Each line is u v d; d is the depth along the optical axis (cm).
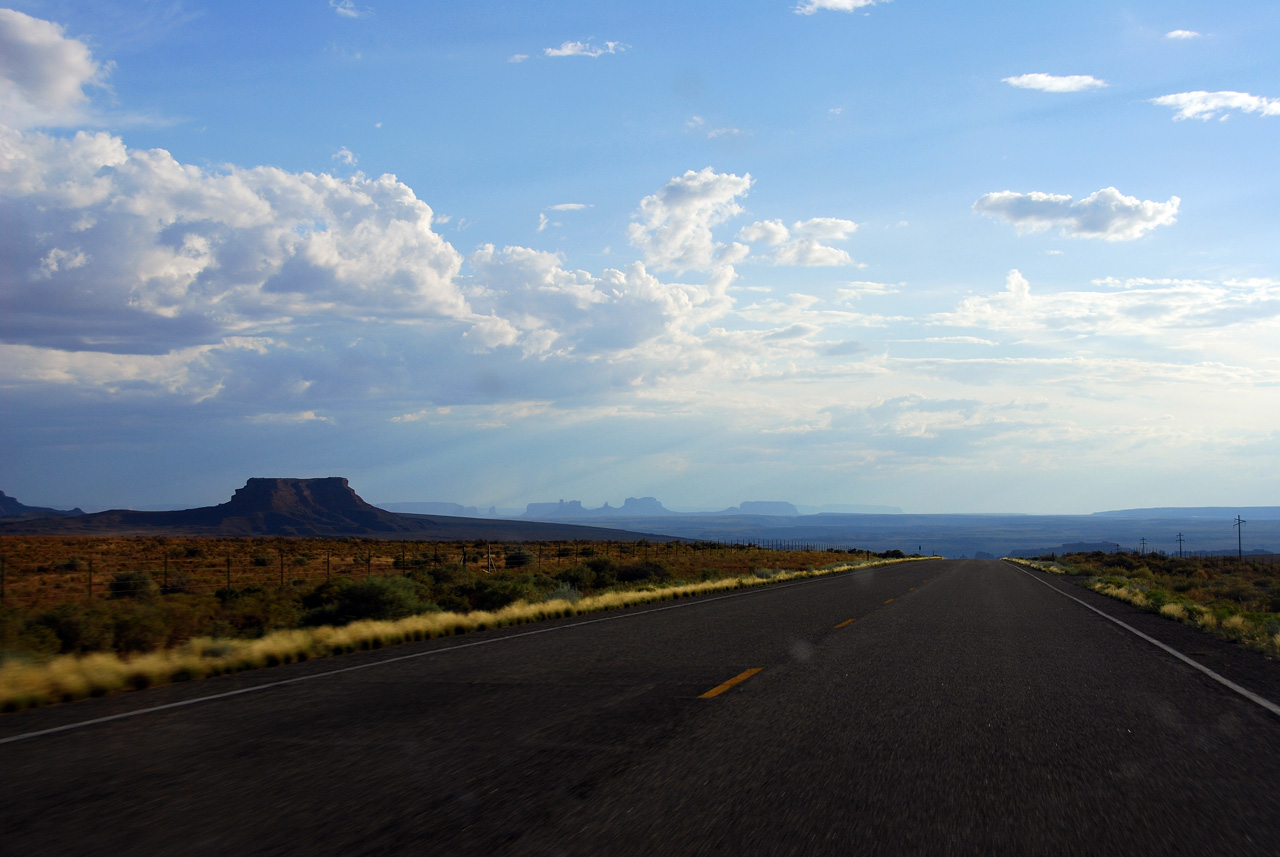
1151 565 7556
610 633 1555
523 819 496
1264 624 1667
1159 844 460
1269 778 591
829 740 694
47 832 482
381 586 2023
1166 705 864
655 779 577
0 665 1101
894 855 440
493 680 1023
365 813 511
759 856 437
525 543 10206
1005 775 592
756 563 6769
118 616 1620
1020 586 3353
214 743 705
